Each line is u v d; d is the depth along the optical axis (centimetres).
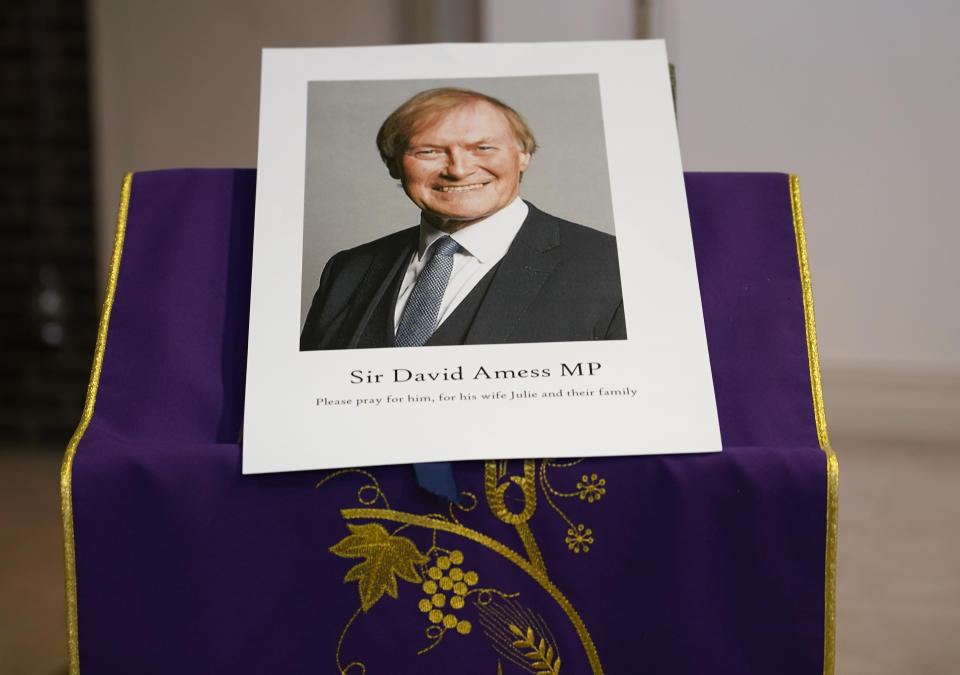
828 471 98
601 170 109
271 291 103
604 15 327
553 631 100
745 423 102
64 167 338
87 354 348
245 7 328
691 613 99
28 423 352
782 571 99
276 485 98
